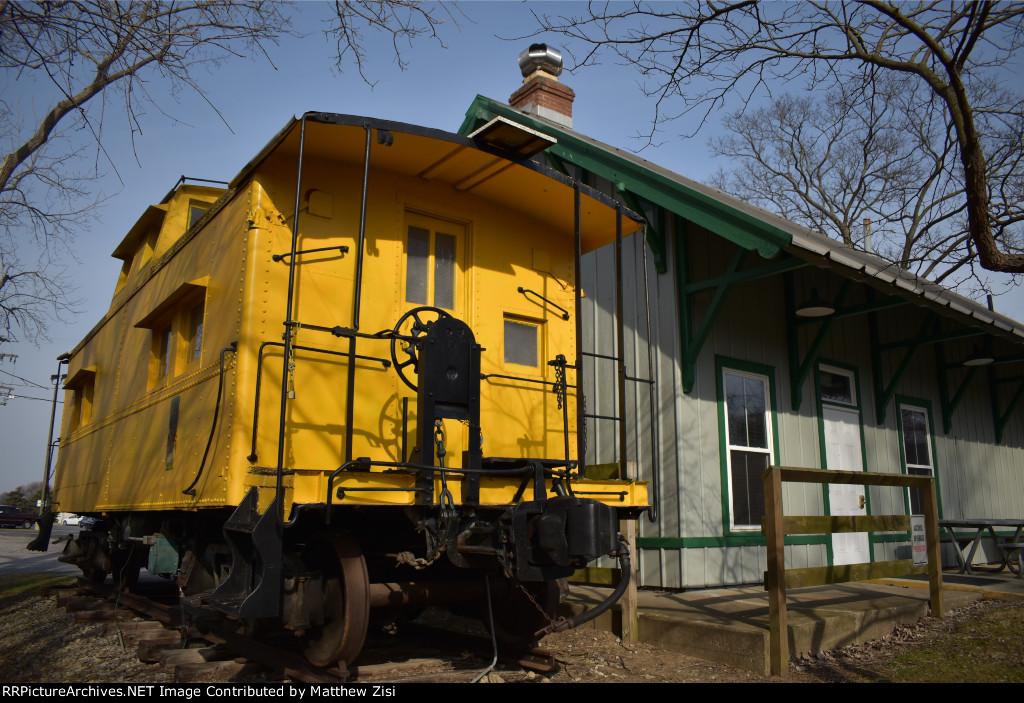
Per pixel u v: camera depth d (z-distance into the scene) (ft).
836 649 18.78
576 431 20.68
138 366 23.81
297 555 15.84
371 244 17.79
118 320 27.53
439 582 16.97
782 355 30.40
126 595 26.25
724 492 26.50
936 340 33.47
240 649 17.85
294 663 15.99
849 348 34.45
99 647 20.83
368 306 17.42
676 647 18.57
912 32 20.59
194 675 16.10
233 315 16.39
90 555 30.50
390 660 17.57
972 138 18.99
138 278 25.49
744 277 24.07
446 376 15.60
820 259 21.01
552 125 30.68
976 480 41.68
